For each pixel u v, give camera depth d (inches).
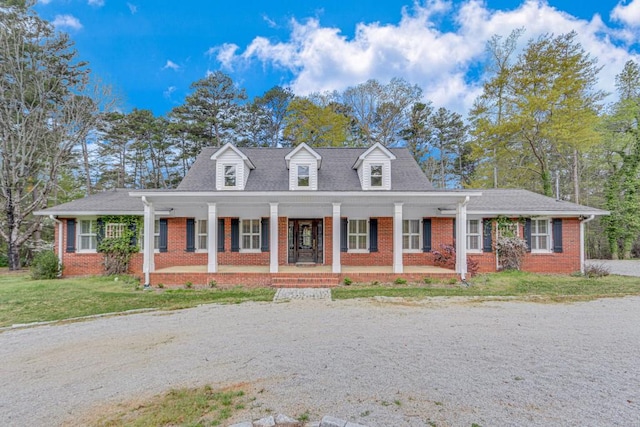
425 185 536.1
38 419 131.2
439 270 471.8
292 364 182.2
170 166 1251.8
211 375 169.5
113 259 517.3
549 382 158.6
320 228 547.2
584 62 768.3
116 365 185.3
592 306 316.5
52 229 836.0
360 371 171.6
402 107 1200.8
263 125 1295.5
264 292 393.4
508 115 895.1
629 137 834.8
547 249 526.3
